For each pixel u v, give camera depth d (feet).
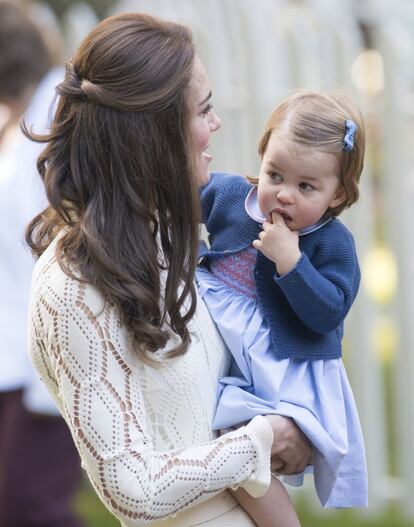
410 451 54.03
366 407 54.19
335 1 96.89
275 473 28.17
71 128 25.91
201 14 55.36
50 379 26.66
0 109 45.80
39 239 27.58
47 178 25.93
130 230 25.40
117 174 25.38
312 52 53.62
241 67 54.49
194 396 26.48
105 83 25.31
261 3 56.18
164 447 26.18
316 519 56.80
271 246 27.27
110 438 24.89
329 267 28.02
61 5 118.42
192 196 26.02
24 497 43.93
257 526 28.02
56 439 44.14
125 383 25.34
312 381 28.43
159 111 25.40
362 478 28.89
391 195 52.60
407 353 53.21
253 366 27.66
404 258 52.70
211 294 28.60
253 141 54.24
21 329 42.68
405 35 58.18
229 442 26.07
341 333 29.04
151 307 25.25
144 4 59.72
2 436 44.04
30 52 44.68
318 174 27.32
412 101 52.60
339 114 27.58
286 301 28.19
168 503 25.25
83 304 25.07
